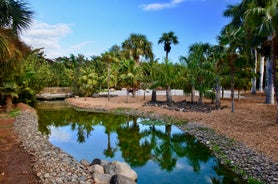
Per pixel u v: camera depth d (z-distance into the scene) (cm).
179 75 2578
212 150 1102
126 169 815
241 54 1892
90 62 5434
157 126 1752
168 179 835
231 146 1070
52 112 2452
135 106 2562
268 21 1198
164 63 2594
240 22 2698
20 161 827
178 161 1034
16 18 1183
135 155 1133
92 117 2186
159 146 1288
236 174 823
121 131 1669
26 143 1040
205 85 2508
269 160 849
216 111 1945
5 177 700
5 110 1950
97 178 705
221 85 2728
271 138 1076
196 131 1446
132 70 2939
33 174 721
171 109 2206
